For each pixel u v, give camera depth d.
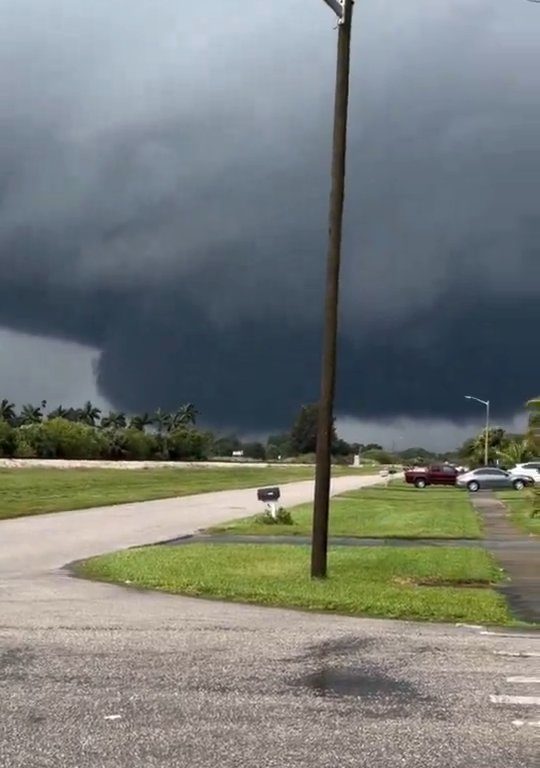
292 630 11.14
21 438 101.88
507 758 6.23
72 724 6.95
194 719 7.11
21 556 20.41
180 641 10.30
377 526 29.20
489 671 8.89
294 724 6.99
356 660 9.35
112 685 8.16
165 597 14.03
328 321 15.81
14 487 50.19
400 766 6.05
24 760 6.13
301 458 197.50
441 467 69.44
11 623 11.48
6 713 7.24
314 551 16.00
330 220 15.88
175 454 136.25
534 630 11.49
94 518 32.72
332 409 15.98
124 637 10.52
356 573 16.72
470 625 11.83
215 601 13.66
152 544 23.19
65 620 11.73
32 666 8.92
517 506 41.50
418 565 18.16
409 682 8.40
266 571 16.84
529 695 7.94
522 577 17.05
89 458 112.62
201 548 21.41
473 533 26.72
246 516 33.88
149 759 6.16
